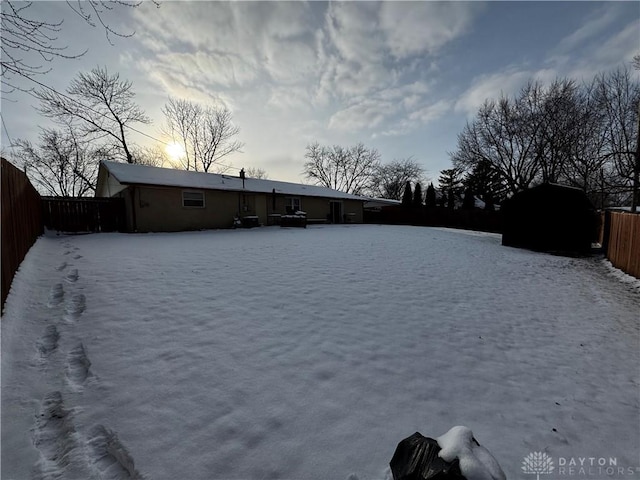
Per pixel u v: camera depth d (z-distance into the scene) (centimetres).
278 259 720
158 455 173
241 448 179
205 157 2934
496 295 542
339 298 463
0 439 178
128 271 525
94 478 162
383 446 186
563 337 375
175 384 236
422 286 563
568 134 1991
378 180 4281
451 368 288
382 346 321
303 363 277
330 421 206
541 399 247
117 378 239
